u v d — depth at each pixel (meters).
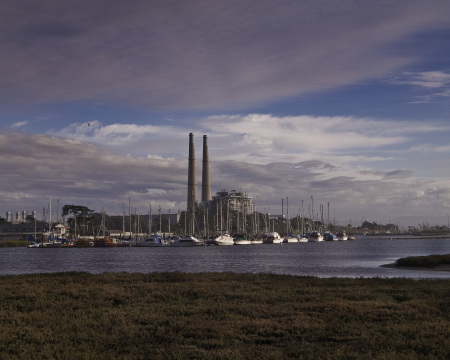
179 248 187.25
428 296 31.67
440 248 171.00
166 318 24.66
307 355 16.89
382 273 62.44
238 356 16.95
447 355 16.34
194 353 17.53
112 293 34.22
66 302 30.23
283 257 115.12
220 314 25.62
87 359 16.95
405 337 19.38
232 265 85.12
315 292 34.66
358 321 23.20
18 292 35.09
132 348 18.53
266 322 23.05
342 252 142.00
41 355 17.58
